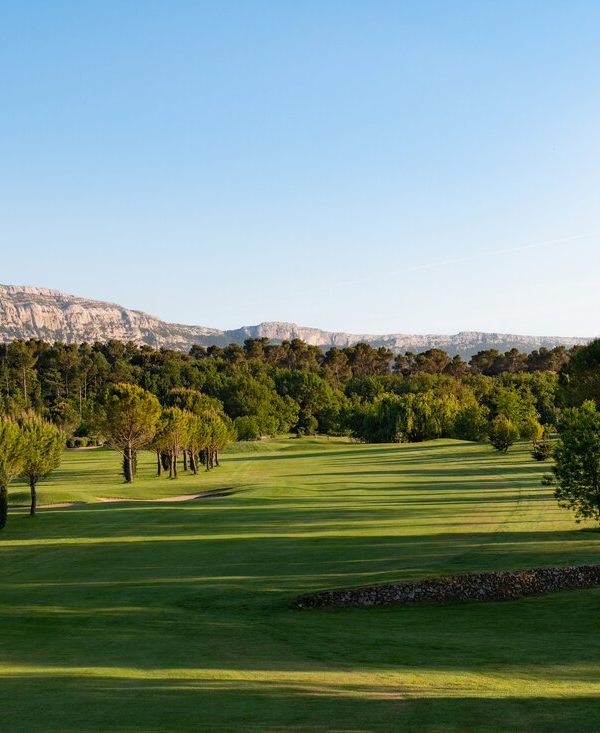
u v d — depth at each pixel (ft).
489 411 431.02
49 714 31.76
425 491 180.45
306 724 30.35
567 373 167.63
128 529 125.08
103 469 304.71
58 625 56.75
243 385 553.23
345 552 92.94
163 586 74.49
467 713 32.45
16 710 32.50
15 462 138.72
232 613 62.85
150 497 193.26
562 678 41.16
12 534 124.16
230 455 397.60
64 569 87.40
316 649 49.73
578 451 114.73
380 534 109.19
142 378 622.54
